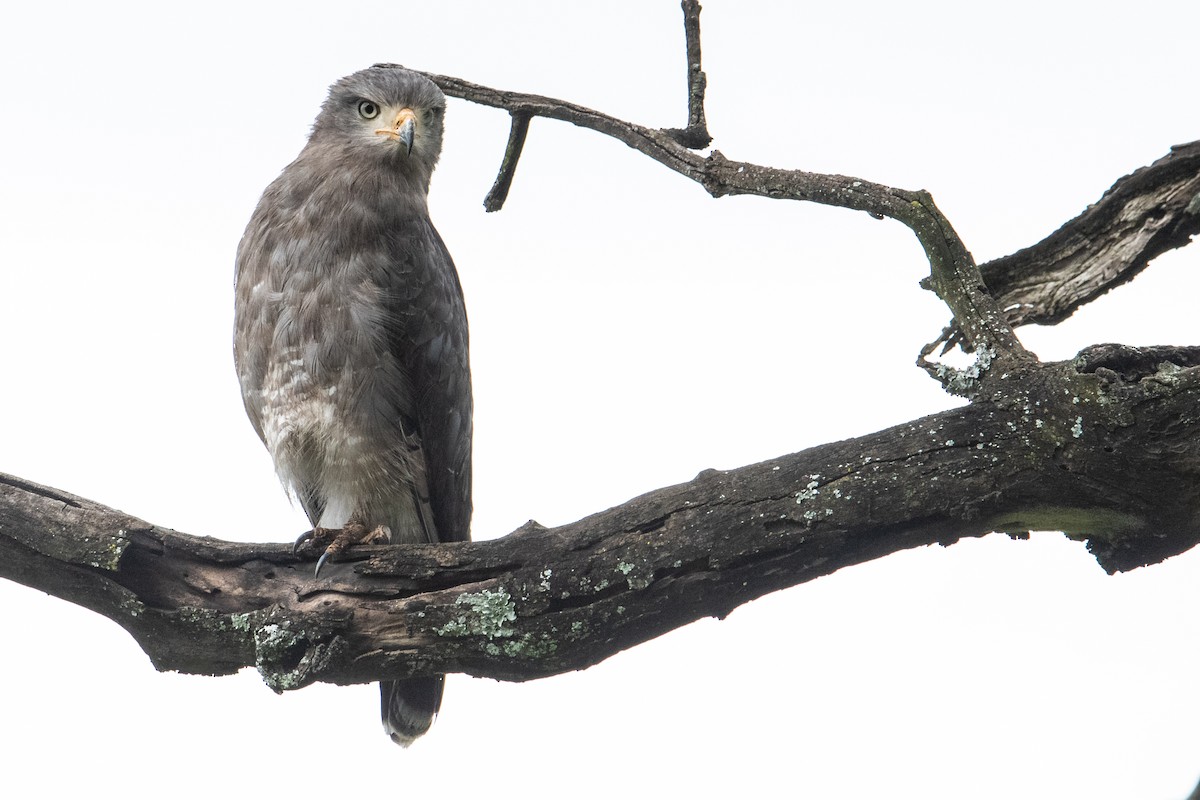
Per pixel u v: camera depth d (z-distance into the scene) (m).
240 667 8.62
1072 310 9.37
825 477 7.84
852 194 8.49
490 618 8.09
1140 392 7.30
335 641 8.17
